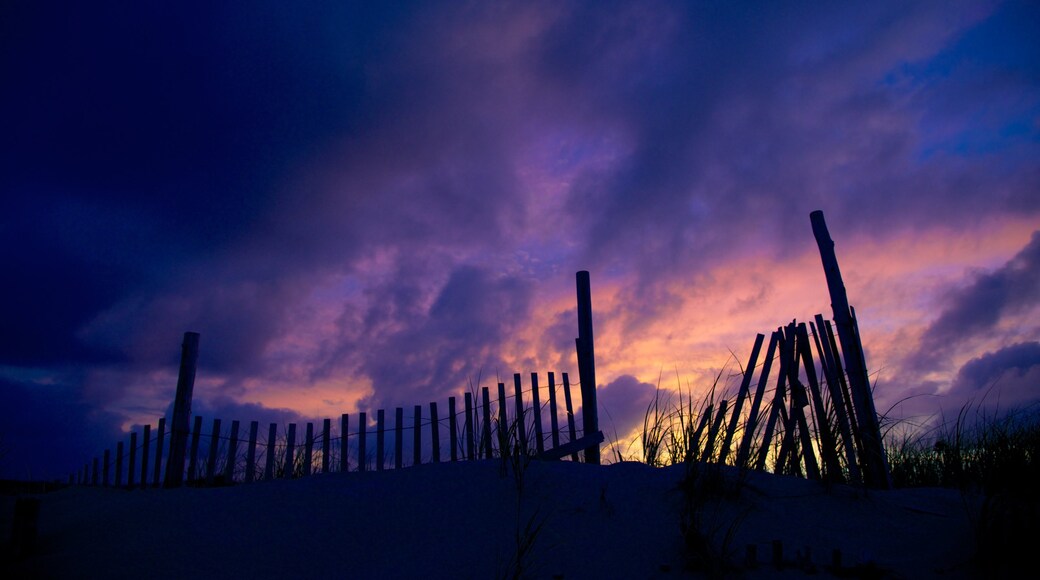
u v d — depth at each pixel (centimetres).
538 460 522
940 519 422
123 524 456
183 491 536
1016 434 425
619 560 359
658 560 356
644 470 498
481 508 435
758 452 531
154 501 503
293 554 394
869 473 527
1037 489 341
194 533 427
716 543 371
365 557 386
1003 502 352
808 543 380
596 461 619
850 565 346
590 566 355
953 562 347
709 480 437
